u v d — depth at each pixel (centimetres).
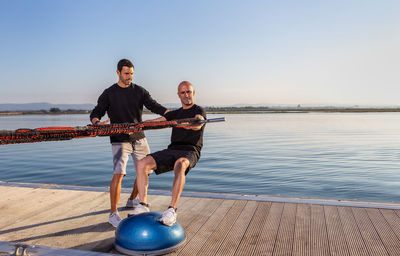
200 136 365
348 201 440
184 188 747
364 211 402
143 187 336
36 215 409
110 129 241
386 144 1683
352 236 328
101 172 957
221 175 898
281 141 1858
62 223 378
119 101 387
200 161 1143
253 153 1339
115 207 371
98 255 286
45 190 531
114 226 364
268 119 5928
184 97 363
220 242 316
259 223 366
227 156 1258
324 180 832
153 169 345
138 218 307
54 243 320
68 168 1032
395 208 409
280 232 340
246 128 3175
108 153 1446
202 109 365
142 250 286
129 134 379
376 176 880
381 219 374
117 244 301
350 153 1337
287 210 410
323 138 2048
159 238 290
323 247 303
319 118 6419
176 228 307
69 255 285
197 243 314
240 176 884
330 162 1114
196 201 454
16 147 1800
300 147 1551
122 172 373
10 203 460
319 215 390
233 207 425
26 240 327
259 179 844
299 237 327
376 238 323
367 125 3678
